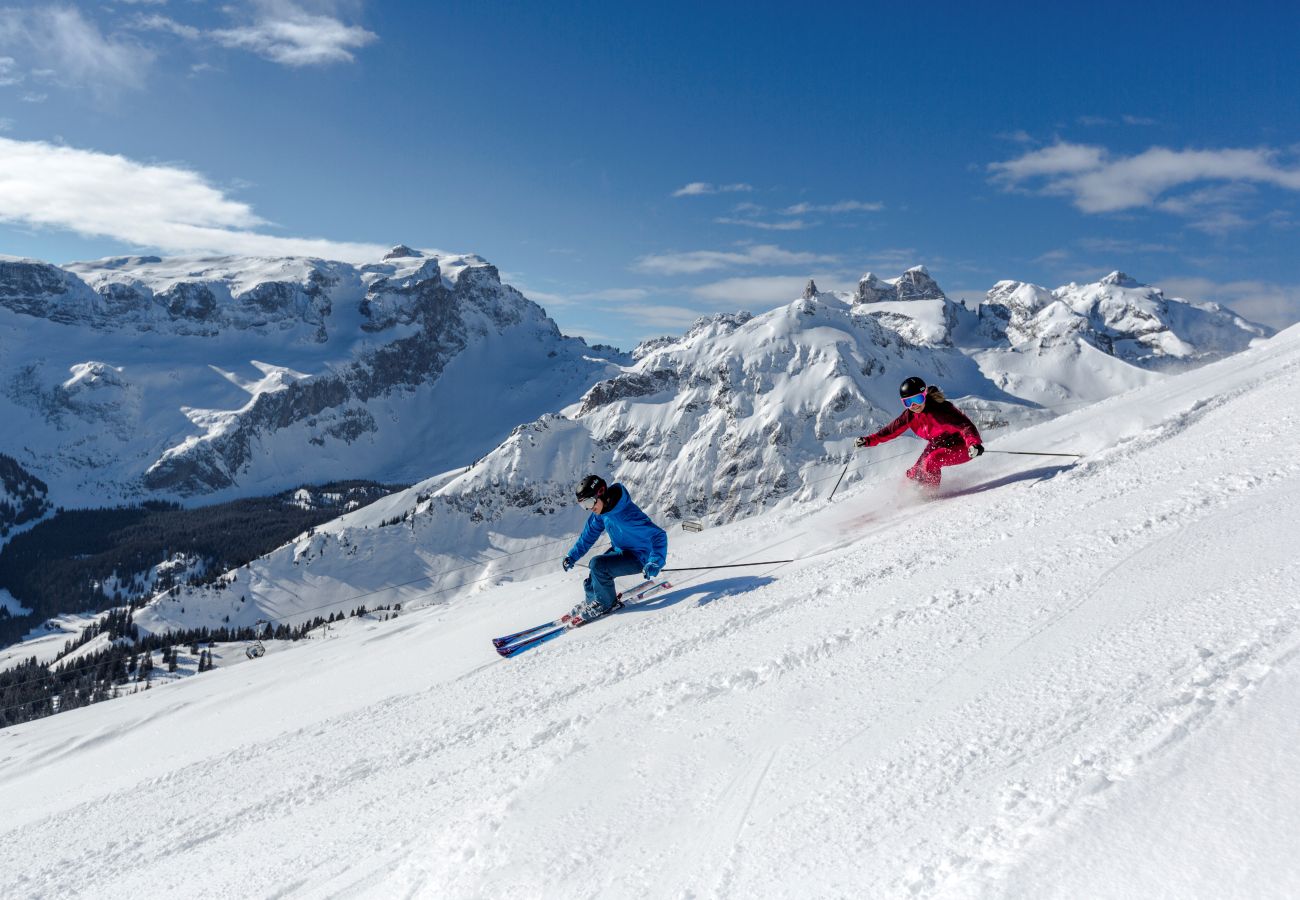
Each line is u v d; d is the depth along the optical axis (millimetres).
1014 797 2871
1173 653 3637
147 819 6879
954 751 3406
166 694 14859
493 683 7531
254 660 16391
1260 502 5633
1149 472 7660
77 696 82188
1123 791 2650
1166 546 5312
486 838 3824
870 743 3770
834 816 3209
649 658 6547
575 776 4312
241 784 7020
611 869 3314
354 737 7305
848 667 4875
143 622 183250
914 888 2545
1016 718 3523
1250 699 2967
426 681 8648
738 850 3195
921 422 10227
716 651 6145
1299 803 2291
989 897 2334
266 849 5176
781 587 7719
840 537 9516
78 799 8391
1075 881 2289
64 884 5926
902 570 6898
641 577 10344
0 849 7289
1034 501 7910
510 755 5273
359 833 4848
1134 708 3234
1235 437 7961
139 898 5148
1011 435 13117
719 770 3957
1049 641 4320
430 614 15273
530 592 12891
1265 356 14055
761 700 4758
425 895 3615
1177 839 2320
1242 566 4508
